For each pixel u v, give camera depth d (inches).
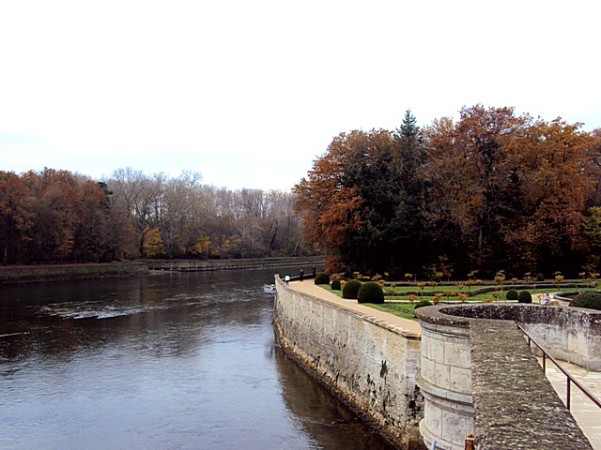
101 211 3666.3
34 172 3841.0
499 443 191.2
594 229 1894.7
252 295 2287.2
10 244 3117.6
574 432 200.5
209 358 1178.0
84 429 765.9
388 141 2043.6
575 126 1996.8
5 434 751.1
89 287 2691.9
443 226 1860.2
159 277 3363.7
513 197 1916.8
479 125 1952.5
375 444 685.9
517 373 267.1
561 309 477.7
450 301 1126.4
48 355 1202.6
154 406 860.6
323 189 2052.2
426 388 400.5
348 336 866.1
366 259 1908.2
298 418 793.6
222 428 760.3
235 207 5290.4
